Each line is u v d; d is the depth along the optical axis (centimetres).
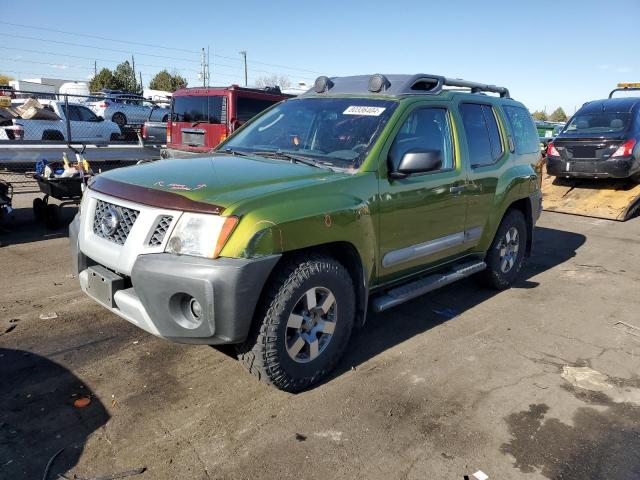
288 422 309
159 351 387
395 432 304
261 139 450
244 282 286
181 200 301
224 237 287
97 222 341
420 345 422
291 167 369
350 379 362
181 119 1163
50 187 734
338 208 335
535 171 588
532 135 606
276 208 305
